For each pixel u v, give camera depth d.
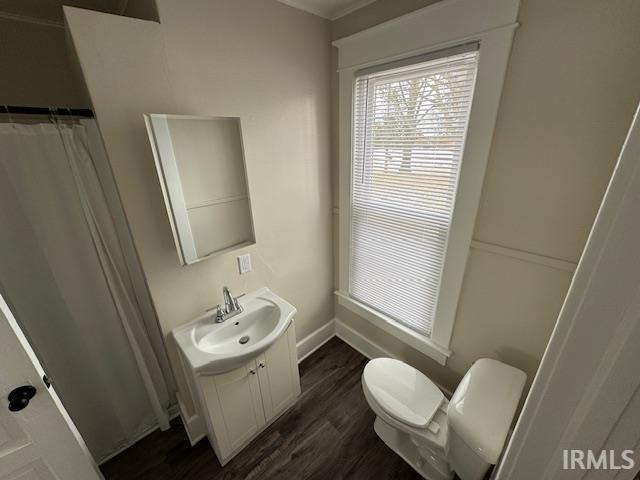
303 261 1.99
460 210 1.33
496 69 1.07
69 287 1.26
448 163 1.34
